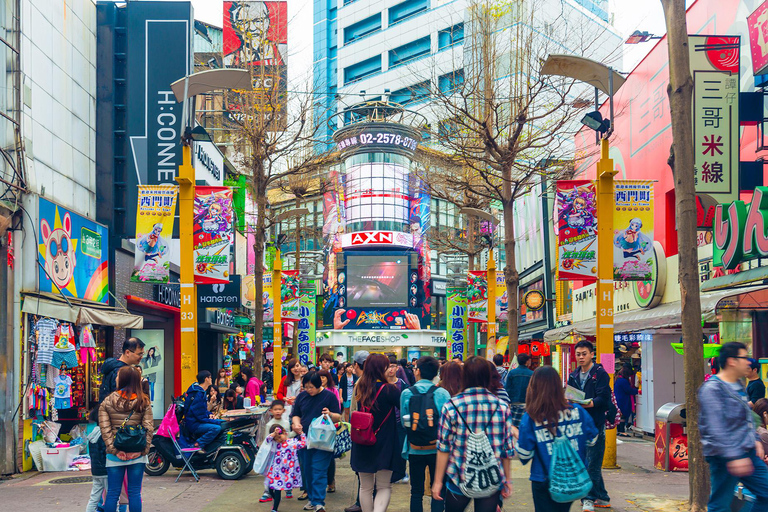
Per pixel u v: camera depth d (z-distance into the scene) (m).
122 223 16.02
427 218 61.09
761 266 11.84
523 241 42.19
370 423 6.96
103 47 16.20
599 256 10.75
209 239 11.74
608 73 10.76
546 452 4.84
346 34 85.19
